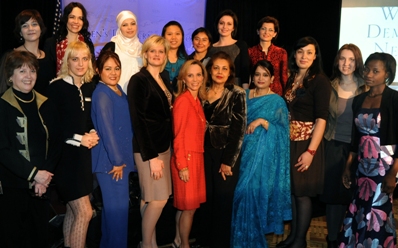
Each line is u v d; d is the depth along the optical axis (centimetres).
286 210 340
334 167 340
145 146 300
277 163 336
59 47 375
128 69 368
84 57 298
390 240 293
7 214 271
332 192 341
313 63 336
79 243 304
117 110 305
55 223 352
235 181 329
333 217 354
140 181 312
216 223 330
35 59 276
